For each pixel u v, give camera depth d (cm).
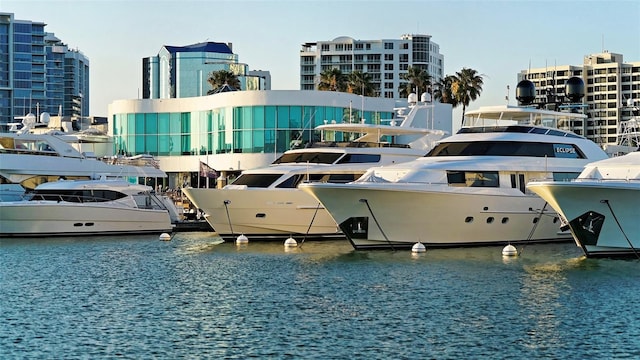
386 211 4109
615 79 19525
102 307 2950
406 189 4056
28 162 5469
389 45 18988
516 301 2966
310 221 4697
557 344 2400
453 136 4609
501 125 4619
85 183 5250
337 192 4056
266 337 2500
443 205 4147
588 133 19812
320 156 4916
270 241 4766
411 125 5806
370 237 4156
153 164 6450
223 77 11306
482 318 2714
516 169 4366
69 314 2836
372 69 18988
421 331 2555
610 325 2609
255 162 7300
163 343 2441
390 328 2594
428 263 3828
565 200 3753
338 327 2611
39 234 5138
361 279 3438
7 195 5391
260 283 3391
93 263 4031
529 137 4512
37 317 2791
